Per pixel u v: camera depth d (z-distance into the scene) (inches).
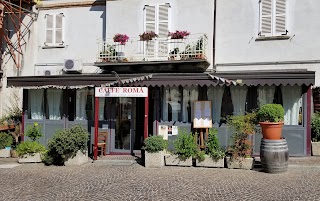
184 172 379.2
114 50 564.1
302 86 454.6
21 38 647.1
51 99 532.4
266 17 524.7
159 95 489.1
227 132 467.2
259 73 435.5
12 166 429.7
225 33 541.6
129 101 513.7
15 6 633.0
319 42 500.1
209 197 286.7
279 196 284.4
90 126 519.5
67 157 426.9
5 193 310.5
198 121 467.5
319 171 370.6
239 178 346.9
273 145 362.3
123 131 512.1
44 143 527.2
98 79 481.1
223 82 425.1
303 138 451.5
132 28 579.5
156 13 568.4
